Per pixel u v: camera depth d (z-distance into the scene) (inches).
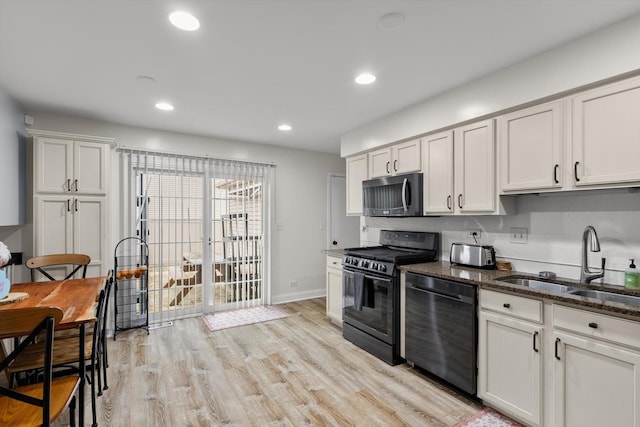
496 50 80.1
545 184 81.3
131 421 79.1
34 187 113.8
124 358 113.5
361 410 84.1
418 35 74.0
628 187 69.9
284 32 73.0
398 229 141.3
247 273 175.8
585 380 64.4
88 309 73.7
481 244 108.4
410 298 104.0
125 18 67.3
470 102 98.2
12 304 76.6
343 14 66.4
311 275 198.1
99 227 123.7
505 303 78.0
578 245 85.3
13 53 81.4
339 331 141.3
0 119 100.4
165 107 121.0
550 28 70.6
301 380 99.3
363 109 123.2
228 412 83.1
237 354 117.6
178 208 155.9
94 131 136.4
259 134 159.9
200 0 61.6
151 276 149.4
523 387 74.5
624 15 65.8
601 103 71.9
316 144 181.5
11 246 118.6
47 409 51.9
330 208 205.9
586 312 64.0
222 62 86.9
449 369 90.9
